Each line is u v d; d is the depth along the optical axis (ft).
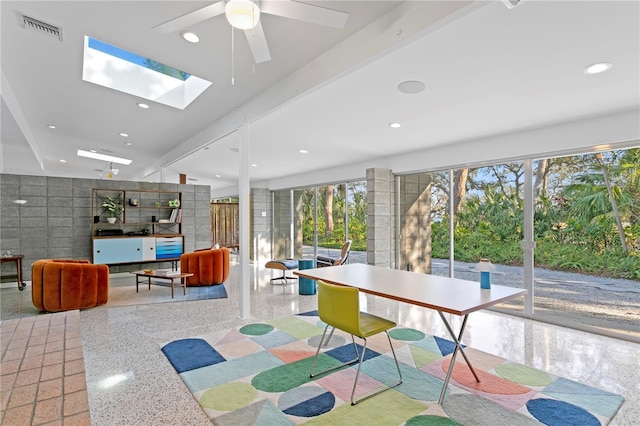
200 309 14.92
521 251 14.43
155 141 20.66
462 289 8.40
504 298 7.58
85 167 33.37
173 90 14.48
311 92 10.30
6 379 6.11
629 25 6.73
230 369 9.10
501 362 9.59
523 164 14.33
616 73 8.81
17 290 18.95
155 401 7.53
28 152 21.17
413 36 7.02
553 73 8.94
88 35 9.25
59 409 5.13
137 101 14.34
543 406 7.39
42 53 10.46
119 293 17.80
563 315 13.07
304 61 10.01
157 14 8.22
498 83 9.67
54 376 6.23
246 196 13.70
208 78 11.44
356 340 11.22
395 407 7.36
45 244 21.38
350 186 23.72
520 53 8.00
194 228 26.78
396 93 10.71
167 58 10.21
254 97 12.90
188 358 9.76
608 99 10.50
